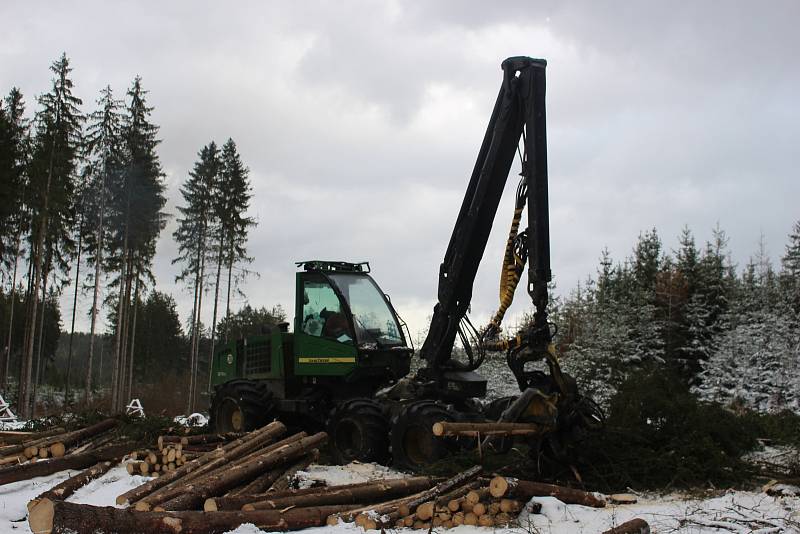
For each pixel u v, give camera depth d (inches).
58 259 1412.4
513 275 372.5
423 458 375.6
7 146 1209.4
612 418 395.9
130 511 243.4
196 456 374.0
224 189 1643.7
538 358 349.7
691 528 259.8
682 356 1414.9
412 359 508.4
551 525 270.4
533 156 357.7
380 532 263.4
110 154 1390.3
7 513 300.0
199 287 1620.3
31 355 1226.0
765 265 1550.2
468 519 273.3
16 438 454.6
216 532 254.7
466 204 404.8
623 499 312.5
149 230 1475.1
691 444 362.9
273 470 349.7
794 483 341.1
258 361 517.7
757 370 1090.7
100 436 460.8
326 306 471.2
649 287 1560.0
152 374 2438.5
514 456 376.8
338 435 424.5
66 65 1256.8
